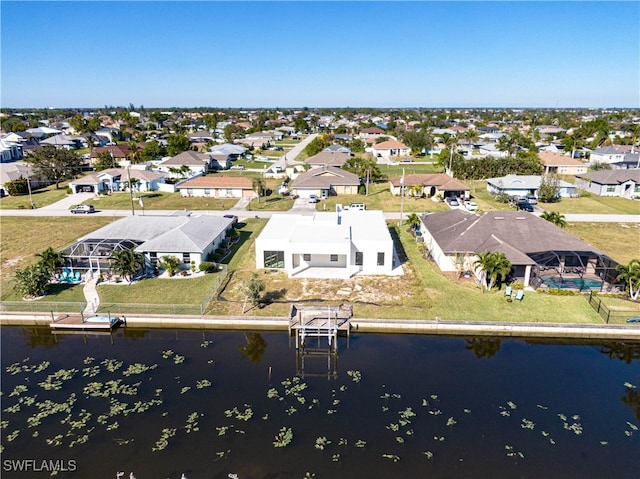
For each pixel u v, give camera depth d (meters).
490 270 39.28
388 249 44.88
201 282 42.75
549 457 22.39
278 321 35.22
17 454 22.47
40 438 23.55
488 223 47.84
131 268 41.84
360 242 44.78
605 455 22.58
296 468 21.55
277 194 85.25
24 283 38.78
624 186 82.00
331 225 49.12
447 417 25.30
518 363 31.06
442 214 56.34
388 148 137.00
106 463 21.86
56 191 85.69
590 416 25.56
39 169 90.56
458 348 32.97
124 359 31.41
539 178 82.88
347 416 25.33
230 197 82.44
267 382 28.64
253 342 33.97
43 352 32.44
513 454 22.58
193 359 31.45
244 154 134.88
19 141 141.25
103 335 35.03
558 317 35.62
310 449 22.77
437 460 22.11
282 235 47.44
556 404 26.62
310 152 133.75
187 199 80.56
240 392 27.56
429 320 35.03
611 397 27.41
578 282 41.53
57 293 40.34
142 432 23.94
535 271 41.62
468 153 127.00
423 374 29.61
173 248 45.00
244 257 50.09
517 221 47.94
